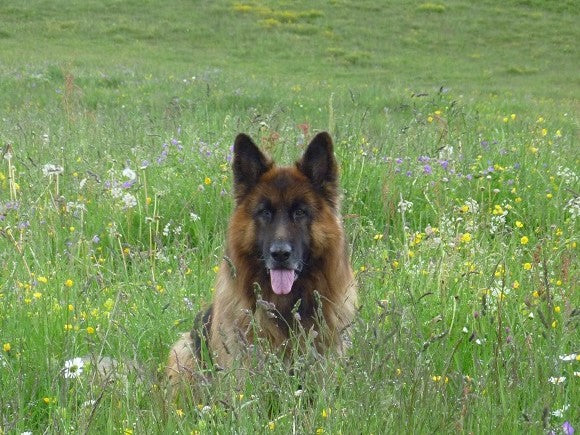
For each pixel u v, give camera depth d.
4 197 8.48
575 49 35.50
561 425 4.02
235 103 19.77
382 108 19.98
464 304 6.04
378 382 4.01
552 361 4.57
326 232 5.50
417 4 40.72
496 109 21.28
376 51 34.31
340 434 3.88
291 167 5.68
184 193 8.81
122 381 4.50
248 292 5.43
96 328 5.59
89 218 8.14
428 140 10.80
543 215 8.70
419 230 8.09
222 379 4.26
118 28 35.72
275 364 4.39
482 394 4.36
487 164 10.07
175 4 39.53
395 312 4.54
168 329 5.78
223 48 33.91
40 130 11.39
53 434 4.08
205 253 7.65
